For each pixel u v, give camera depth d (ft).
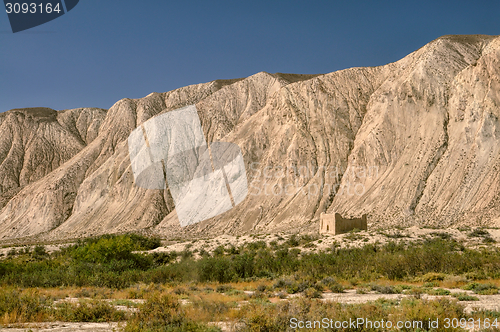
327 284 76.33
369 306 40.01
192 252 173.78
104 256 120.37
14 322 41.14
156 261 143.13
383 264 94.32
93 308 44.83
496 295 60.64
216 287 76.23
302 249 156.25
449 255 98.17
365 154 285.43
